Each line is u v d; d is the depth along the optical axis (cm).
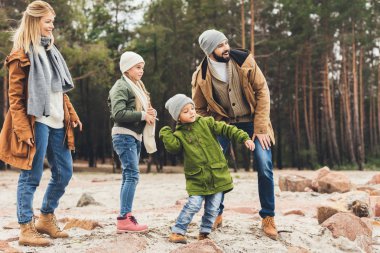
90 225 524
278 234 503
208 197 462
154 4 3466
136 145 488
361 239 509
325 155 4666
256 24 3853
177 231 457
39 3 456
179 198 1091
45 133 456
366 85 5009
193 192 457
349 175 2139
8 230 577
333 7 3381
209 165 458
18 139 441
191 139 463
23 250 434
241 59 501
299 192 1092
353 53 3650
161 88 3316
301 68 4191
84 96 4328
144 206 964
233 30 3506
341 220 517
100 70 2700
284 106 4522
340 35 3612
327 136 3975
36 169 454
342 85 4356
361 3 3338
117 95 480
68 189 1362
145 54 3431
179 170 3553
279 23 3822
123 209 478
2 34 2239
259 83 500
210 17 3450
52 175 480
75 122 491
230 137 467
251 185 1341
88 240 465
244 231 505
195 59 3672
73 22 2739
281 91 4369
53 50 475
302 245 486
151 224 541
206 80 506
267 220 495
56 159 473
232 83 501
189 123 470
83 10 3119
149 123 484
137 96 489
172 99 468
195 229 517
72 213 822
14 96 440
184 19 3475
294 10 3459
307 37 3653
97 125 4525
